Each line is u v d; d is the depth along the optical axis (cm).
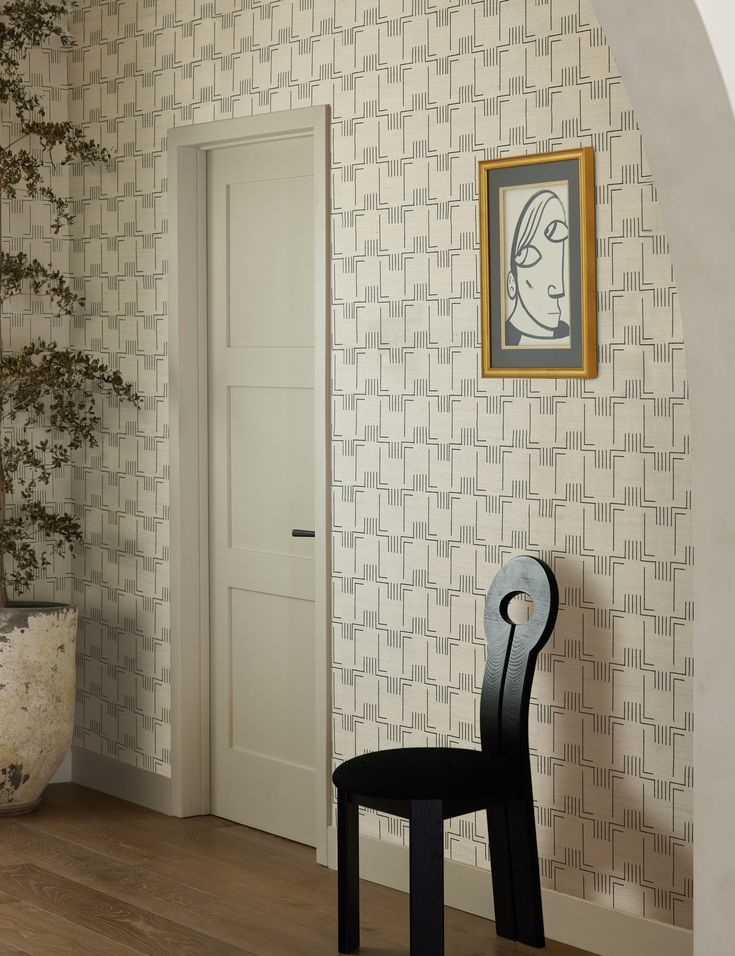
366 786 331
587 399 352
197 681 477
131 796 498
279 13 429
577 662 358
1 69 500
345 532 417
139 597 493
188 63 463
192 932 370
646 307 338
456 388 383
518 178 362
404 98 392
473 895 383
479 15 371
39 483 518
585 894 358
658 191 262
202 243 473
